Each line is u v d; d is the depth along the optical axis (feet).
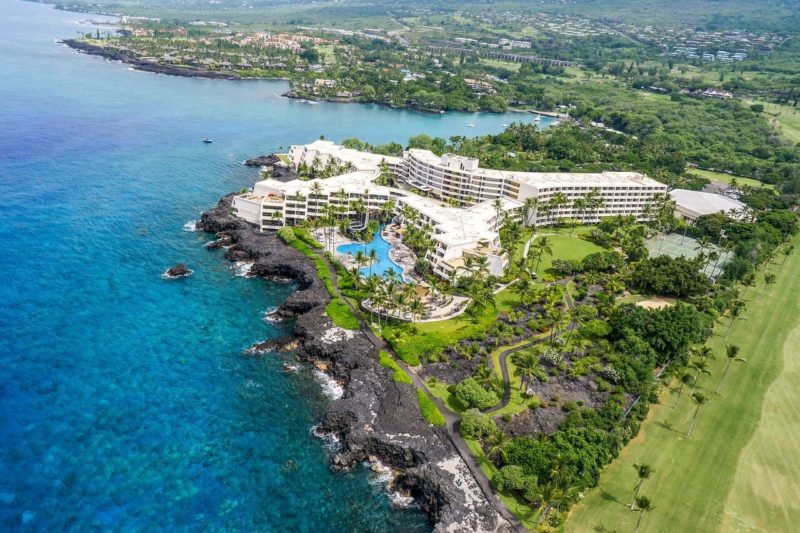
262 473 419.95
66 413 451.94
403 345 560.20
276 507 394.11
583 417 476.95
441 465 423.64
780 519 395.34
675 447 459.73
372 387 505.25
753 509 402.11
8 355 508.94
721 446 464.65
